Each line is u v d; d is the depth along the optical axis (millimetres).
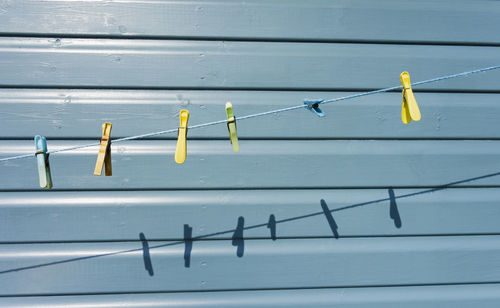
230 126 831
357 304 974
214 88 956
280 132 963
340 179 974
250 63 959
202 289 959
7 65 927
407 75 823
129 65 944
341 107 971
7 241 934
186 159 953
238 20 958
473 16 987
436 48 987
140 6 943
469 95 991
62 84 937
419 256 983
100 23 939
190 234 956
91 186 942
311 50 970
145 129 949
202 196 958
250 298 965
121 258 948
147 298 954
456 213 988
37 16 931
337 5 971
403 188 985
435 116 983
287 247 970
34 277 938
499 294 986
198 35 953
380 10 976
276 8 962
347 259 975
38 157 817
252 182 962
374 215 979
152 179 949
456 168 987
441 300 982
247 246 965
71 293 944
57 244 945
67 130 938
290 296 971
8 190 934
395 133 979
